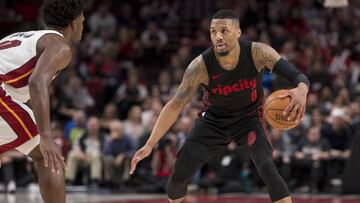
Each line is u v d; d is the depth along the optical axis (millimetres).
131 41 28484
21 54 7398
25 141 7570
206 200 17703
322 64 26391
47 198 7598
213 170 20734
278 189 8812
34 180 20547
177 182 9688
